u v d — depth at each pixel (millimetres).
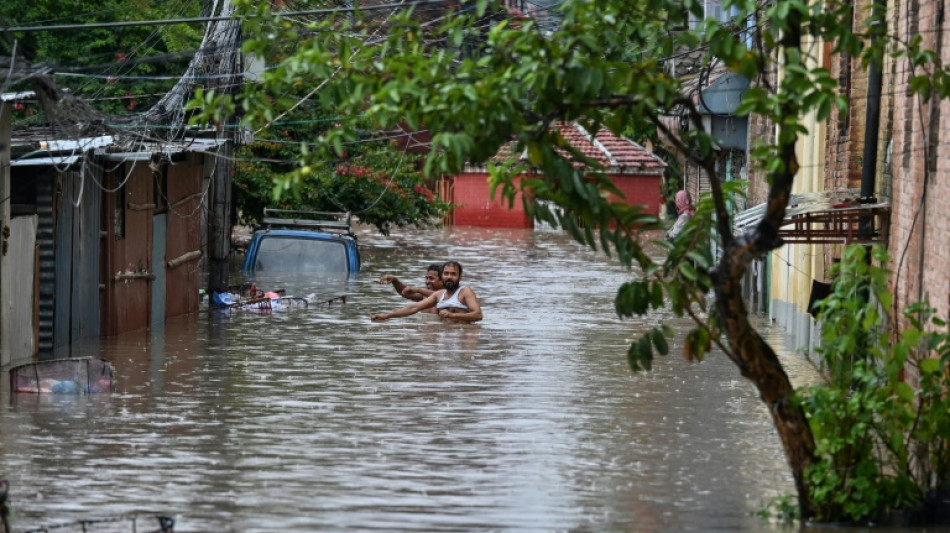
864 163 36469
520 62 21844
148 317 46188
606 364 38469
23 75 29000
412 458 26359
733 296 21688
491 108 21141
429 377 35875
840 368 23047
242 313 50156
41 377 32906
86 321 41906
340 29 25203
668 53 24719
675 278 22375
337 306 52469
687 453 27188
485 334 44750
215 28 41969
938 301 28906
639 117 22531
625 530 21562
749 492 24203
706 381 35781
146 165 45000
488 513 22438
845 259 23438
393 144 63312
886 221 35844
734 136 59281
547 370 37281
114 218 43281
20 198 39062
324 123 61938
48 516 21781
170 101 40469
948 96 22859
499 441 28031
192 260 50375
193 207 50719
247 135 50781
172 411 30641
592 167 22328
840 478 22016
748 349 21906
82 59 48594
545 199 22703
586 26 22375
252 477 24609
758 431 29422
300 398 32562
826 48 44344
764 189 57125
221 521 21656
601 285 62438
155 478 24422
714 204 22547
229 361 38250
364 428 29125
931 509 22281
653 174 99750
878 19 23219
